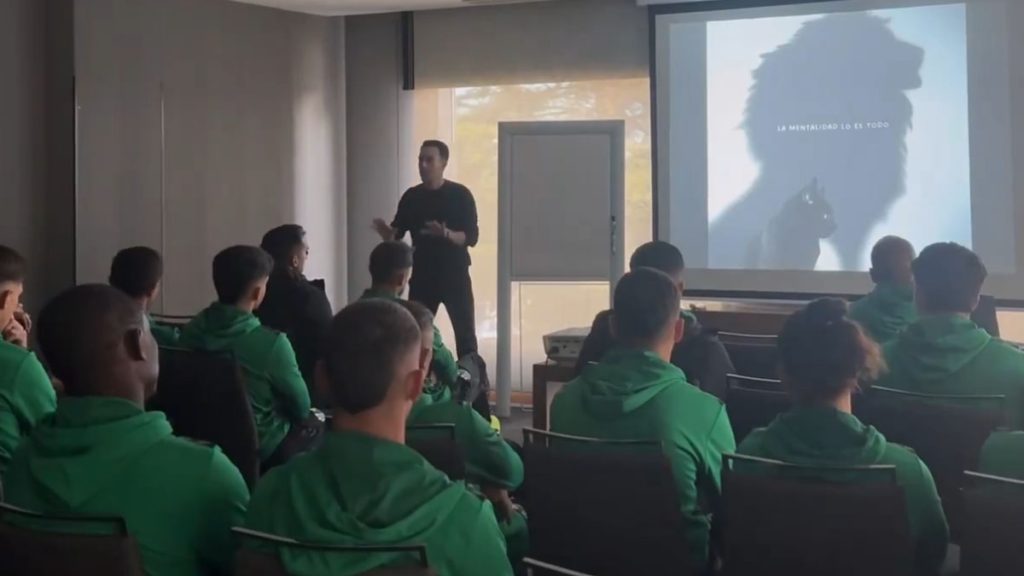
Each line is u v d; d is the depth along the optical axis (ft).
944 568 7.17
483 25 21.89
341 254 22.93
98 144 18.81
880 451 6.14
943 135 17.85
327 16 22.58
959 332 8.86
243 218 21.36
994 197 17.52
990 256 17.60
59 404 5.23
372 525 4.42
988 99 17.51
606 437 7.15
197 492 5.21
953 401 8.09
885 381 9.11
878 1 18.16
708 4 19.43
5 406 7.53
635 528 6.62
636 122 21.62
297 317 13.66
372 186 22.79
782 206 19.04
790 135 18.92
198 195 20.56
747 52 19.20
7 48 17.88
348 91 22.81
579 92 21.95
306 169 22.39
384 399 4.60
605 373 7.32
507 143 20.79
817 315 6.40
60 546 4.71
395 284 13.03
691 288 19.83
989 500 5.49
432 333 7.32
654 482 6.46
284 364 10.36
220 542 5.31
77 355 5.11
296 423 10.81
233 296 10.47
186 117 20.27
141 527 5.09
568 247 20.67
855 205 18.51
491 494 8.22
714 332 11.02
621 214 20.44
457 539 4.55
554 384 14.49
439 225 18.52
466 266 19.67
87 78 18.57
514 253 20.92
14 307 9.16
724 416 7.22
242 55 21.18
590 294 21.84
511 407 22.00
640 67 20.89
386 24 22.56
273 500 4.67
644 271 7.55
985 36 17.48
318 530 4.44
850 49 18.42
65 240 18.63
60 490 5.06
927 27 17.87
